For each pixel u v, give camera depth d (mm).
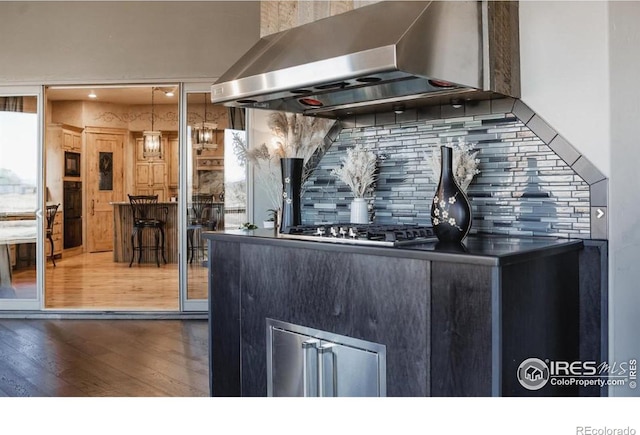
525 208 2293
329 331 2141
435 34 1982
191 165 5074
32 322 4836
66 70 5070
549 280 1879
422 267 1823
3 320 4926
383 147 2852
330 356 2125
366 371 2004
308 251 2219
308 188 3250
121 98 9453
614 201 2074
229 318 2615
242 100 2629
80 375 3307
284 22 2787
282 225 2727
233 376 2602
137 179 10422
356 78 2039
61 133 9055
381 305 1949
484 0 2152
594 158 2086
